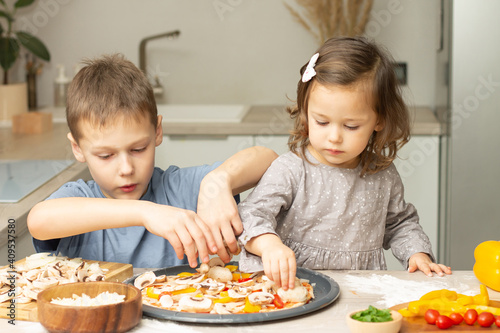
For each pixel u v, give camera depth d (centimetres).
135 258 115
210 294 82
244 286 86
